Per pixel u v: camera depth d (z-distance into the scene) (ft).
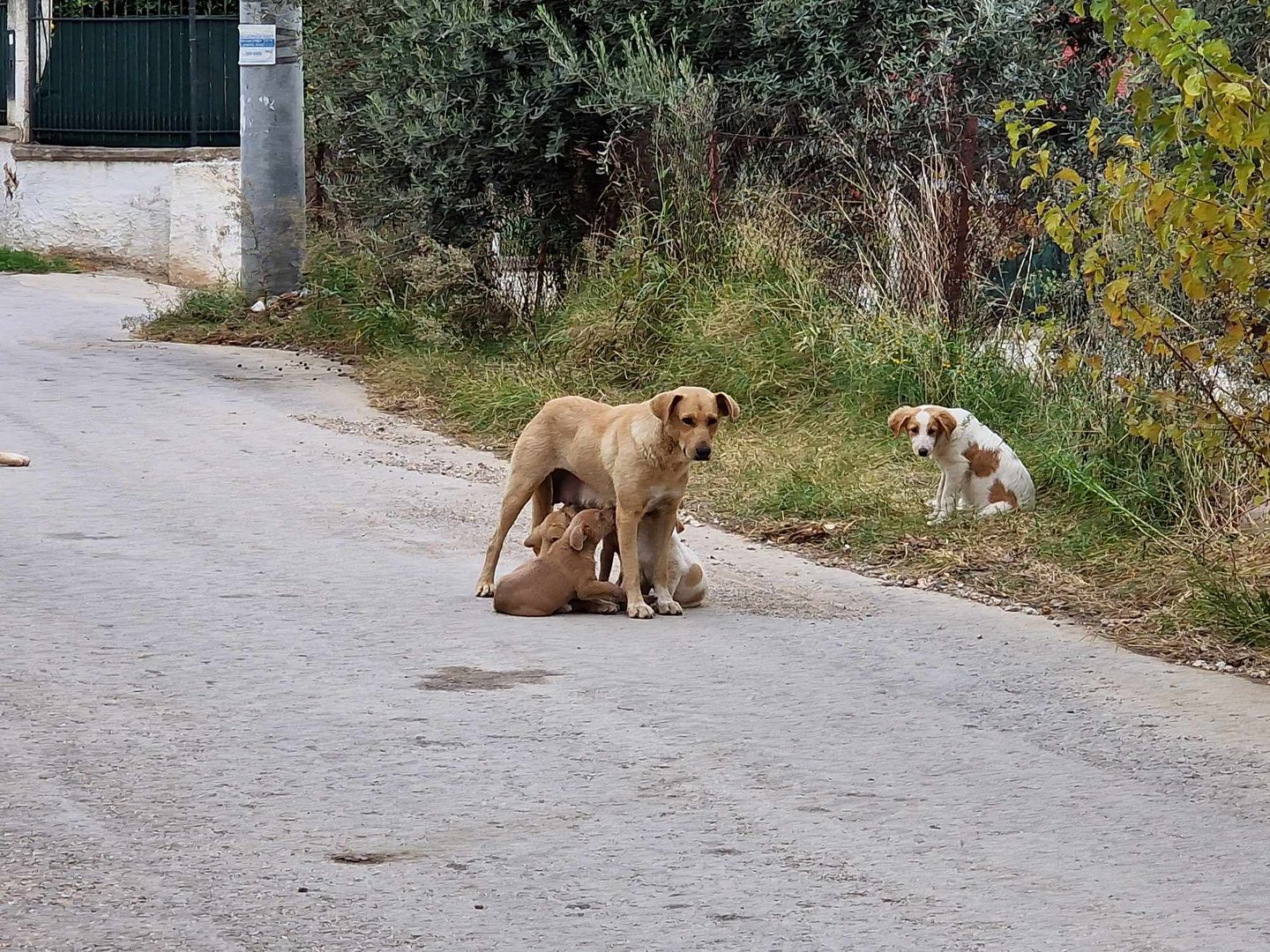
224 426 47.37
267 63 66.54
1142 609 30.86
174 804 19.80
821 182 53.62
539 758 21.72
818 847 18.88
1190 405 32.32
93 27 90.17
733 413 29.73
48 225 91.09
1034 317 46.55
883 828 19.56
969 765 21.99
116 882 17.47
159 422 47.50
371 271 61.98
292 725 22.90
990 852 18.88
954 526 36.55
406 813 19.66
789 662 26.94
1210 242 27.35
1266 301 27.78
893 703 24.80
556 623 29.22
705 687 25.32
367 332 61.00
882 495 38.91
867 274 49.57
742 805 20.20
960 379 44.68
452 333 58.08
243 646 26.81
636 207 53.11
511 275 59.36
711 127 52.85
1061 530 35.94
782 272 50.49
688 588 30.78
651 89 53.01
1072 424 40.27
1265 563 32.24
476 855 18.40
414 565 33.14
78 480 39.78
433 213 58.70
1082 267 31.12
